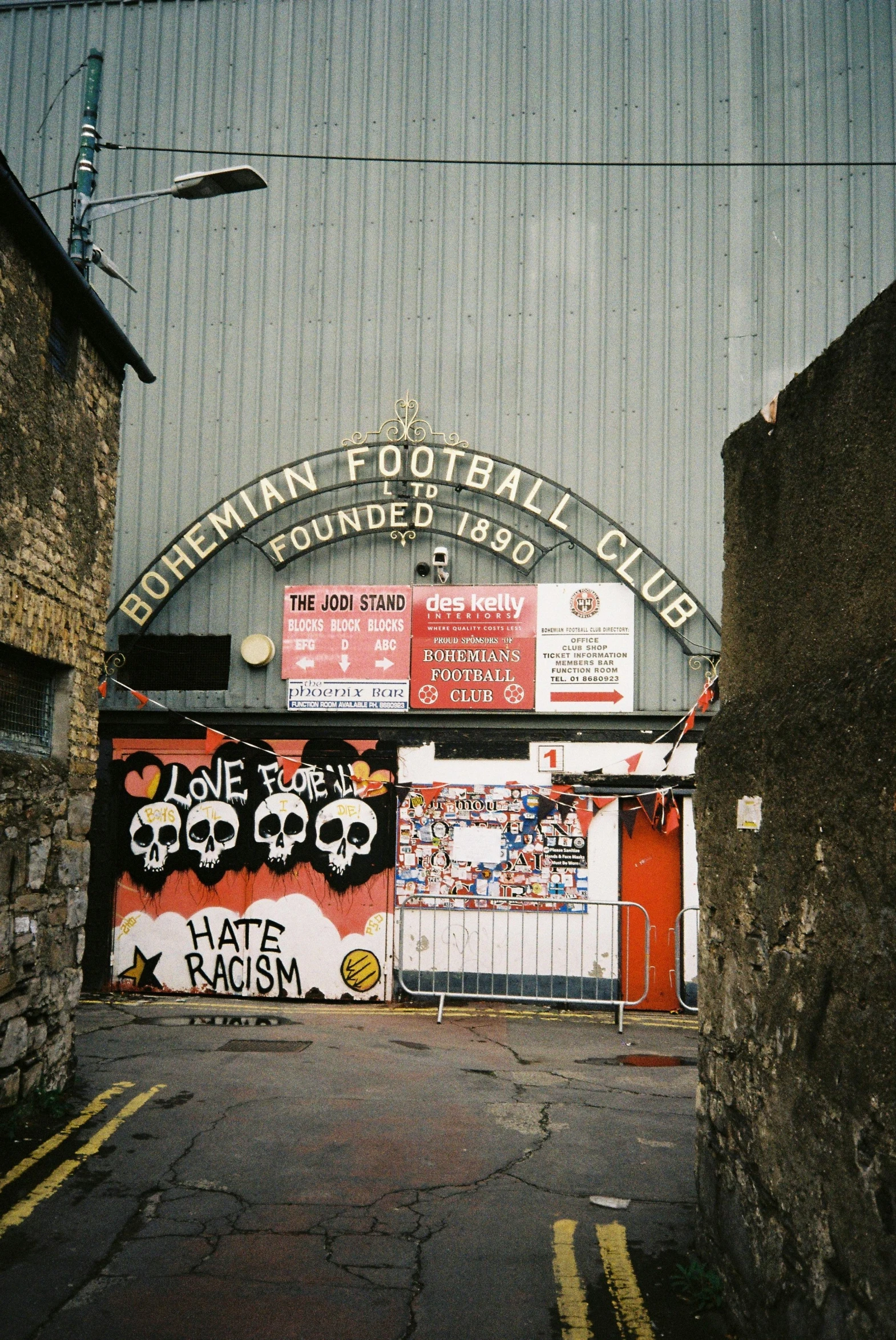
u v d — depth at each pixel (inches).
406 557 493.0
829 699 137.3
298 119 521.7
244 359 512.1
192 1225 203.2
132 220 524.1
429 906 477.7
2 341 240.4
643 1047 388.2
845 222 487.8
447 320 503.8
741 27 501.0
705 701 460.8
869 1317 116.3
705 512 482.3
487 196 509.4
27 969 261.1
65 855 282.0
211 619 498.6
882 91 489.4
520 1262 188.4
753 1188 158.4
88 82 329.4
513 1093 305.3
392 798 484.1
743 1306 160.2
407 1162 240.7
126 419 513.7
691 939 465.4
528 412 494.9
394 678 486.3
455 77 515.2
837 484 143.8
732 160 495.2
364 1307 171.3
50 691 283.0
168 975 486.0
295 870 485.7
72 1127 260.2
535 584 484.7
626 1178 232.5
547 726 481.1
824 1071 132.3
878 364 130.9
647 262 498.0
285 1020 425.4
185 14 532.7
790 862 146.9
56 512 274.1
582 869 473.4
